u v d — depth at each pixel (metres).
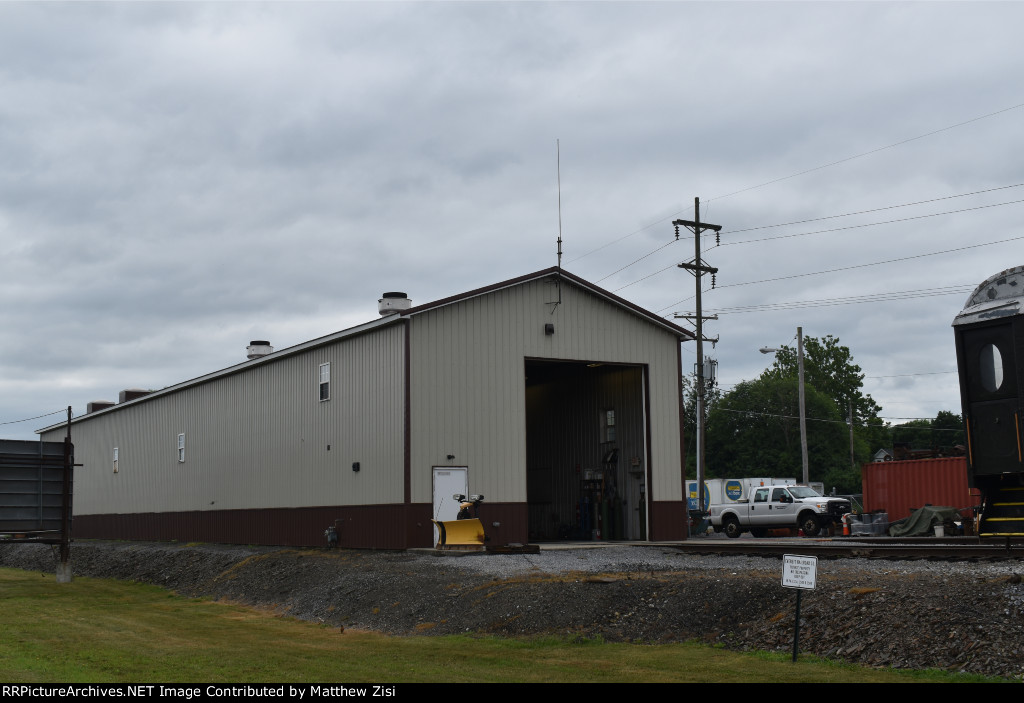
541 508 36.28
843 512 38.69
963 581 13.81
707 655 13.19
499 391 27.98
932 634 11.96
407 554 25.48
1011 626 11.61
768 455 81.75
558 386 35.88
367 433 28.25
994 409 16.38
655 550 25.91
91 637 17.02
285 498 32.72
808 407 83.00
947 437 98.81
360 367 28.91
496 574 20.06
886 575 15.99
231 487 36.66
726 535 41.41
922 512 34.56
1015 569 15.90
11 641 16.22
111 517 48.41
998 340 16.42
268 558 28.72
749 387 85.56
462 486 26.98
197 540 39.03
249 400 35.94
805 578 12.24
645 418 30.98
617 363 30.39
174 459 41.94
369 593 20.91
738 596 15.12
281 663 13.38
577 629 15.49
